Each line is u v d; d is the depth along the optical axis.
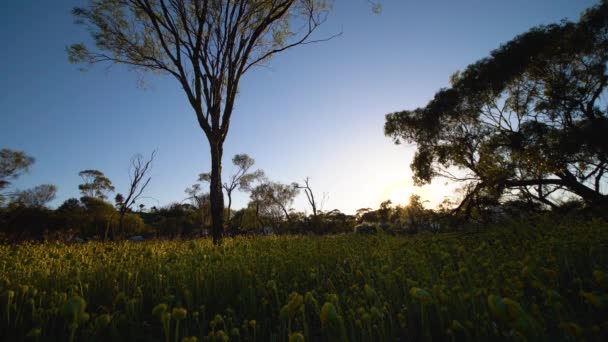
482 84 15.34
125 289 3.73
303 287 3.90
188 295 3.24
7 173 24.47
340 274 4.38
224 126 12.56
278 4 14.23
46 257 5.43
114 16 13.62
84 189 30.05
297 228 22.89
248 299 3.63
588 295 2.02
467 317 2.45
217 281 3.97
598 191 12.02
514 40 14.87
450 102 16.38
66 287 3.65
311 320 3.09
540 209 12.93
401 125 18.53
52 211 26.78
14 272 4.34
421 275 3.46
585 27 13.40
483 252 4.73
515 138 13.80
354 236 10.36
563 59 14.05
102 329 2.77
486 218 13.05
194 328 2.90
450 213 13.93
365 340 2.31
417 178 18.41
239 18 12.83
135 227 34.50
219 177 12.05
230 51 12.84
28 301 2.92
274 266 4.35
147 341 2.72
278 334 2.72
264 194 29.48
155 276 3.87
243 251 6.02
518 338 2.00
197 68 12.53
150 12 12.34
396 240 7.28
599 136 11.57
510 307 1.49
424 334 2.31
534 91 14.88
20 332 2.78
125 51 14.16
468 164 15.54
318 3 14.38
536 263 3.44
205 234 18.72
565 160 12.16
